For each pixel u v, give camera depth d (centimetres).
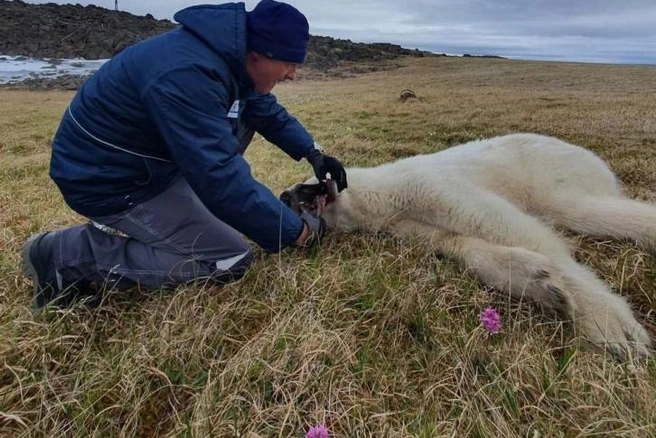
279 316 243
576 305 245
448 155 374
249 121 332
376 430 184
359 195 345
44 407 196
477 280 280
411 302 252
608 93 1691
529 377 204
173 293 267
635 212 324
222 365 219
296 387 201
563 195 349
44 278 254
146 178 254
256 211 246
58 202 463
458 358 214
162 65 225
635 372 202
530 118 1019
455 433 176
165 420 194
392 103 1550
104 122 237
